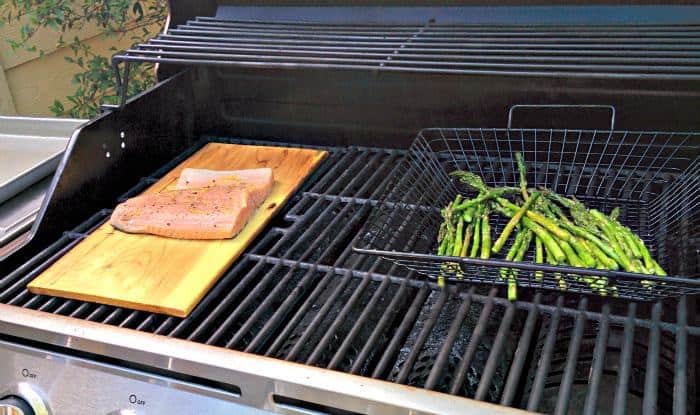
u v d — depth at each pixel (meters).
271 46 1.66
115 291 1.30
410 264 1.26
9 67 3.17
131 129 1.74
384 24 1.81
